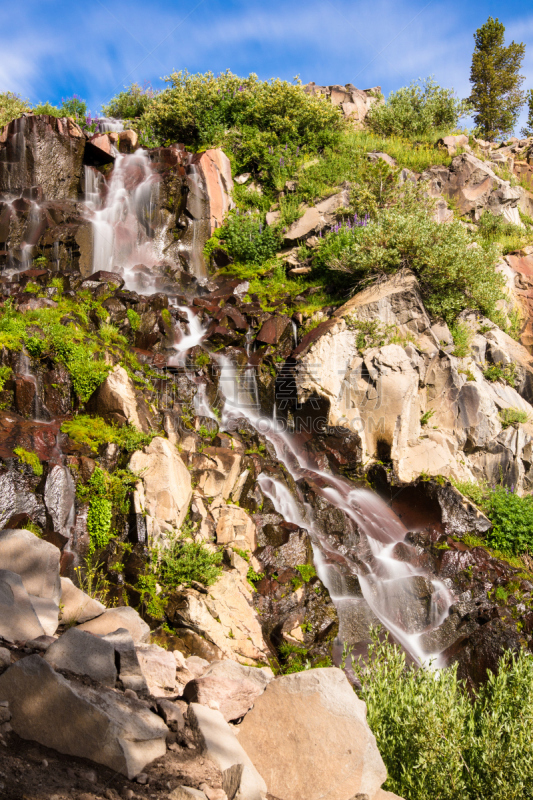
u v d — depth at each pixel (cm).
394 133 2489
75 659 360
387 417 1344
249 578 878
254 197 2069
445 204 1934
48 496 816
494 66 3497
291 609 866
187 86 2459
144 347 1320
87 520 841
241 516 935
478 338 1553
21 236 1606
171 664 464
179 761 335
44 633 412
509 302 1755
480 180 2055
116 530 842
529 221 2216
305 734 369
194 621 752
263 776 364
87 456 893
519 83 3456
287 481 1097
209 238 1906
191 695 421
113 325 1280
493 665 952
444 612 1048
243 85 2433
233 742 363
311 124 2272
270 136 2198
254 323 1537
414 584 1055
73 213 1709
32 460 830
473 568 1104
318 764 357
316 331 1423
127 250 1769
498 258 1752
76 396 1030
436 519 1208
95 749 310
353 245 1605
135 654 397
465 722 488
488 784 424
